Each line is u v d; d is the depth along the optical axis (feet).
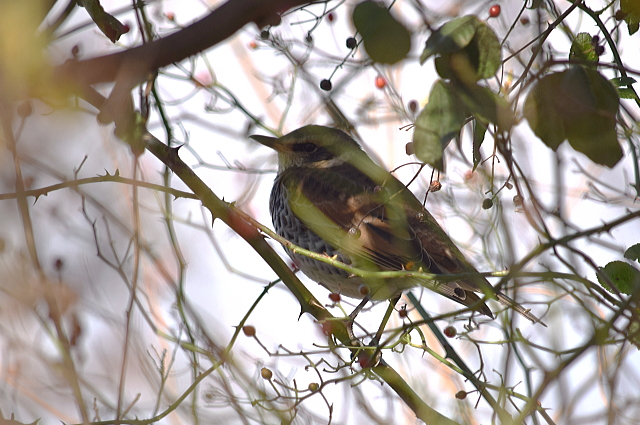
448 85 17.92
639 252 22.91
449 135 17.49
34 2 16.39
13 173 16.71
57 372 17.81
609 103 19.29
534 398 18.69
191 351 23.03
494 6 21.68
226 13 17.62
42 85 16.65
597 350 18.85
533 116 19.22
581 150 19.33
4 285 16.74
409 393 26.11
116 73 17.48
